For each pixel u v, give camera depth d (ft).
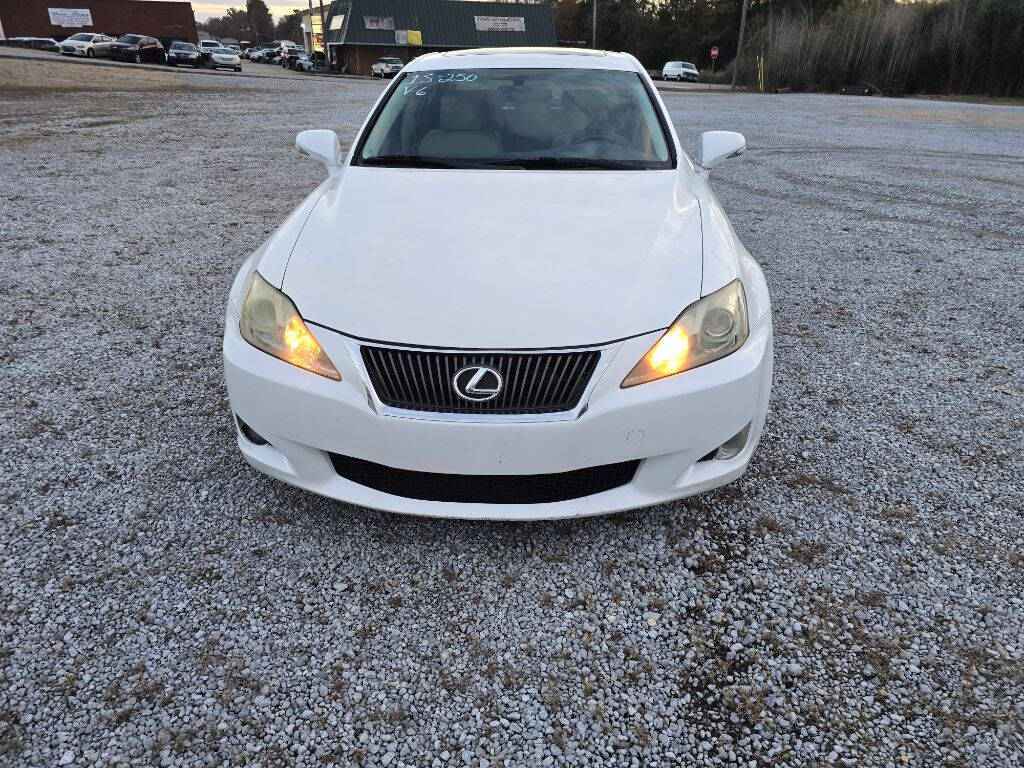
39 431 9.22
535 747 5.25
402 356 6.25
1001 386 10.82
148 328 12.60
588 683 5.78
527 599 6.63
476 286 6.64
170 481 8.25
